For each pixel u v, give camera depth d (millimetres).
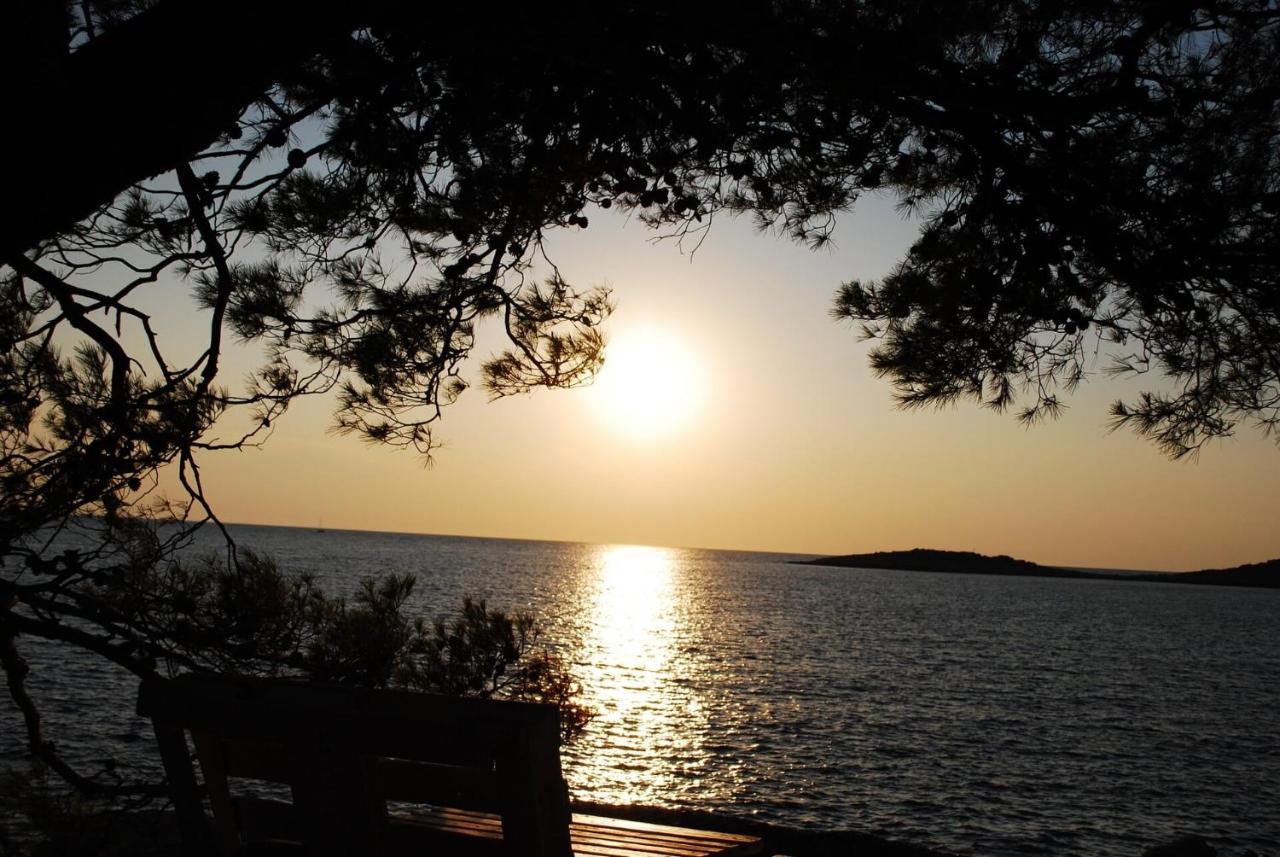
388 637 5723
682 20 4203
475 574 125688
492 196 6195
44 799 5148
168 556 5059
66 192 3473
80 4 4762
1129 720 37688
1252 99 4574
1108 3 4461
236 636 5043
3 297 5590
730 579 190625
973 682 46812
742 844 4492
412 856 3412
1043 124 4457
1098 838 20781
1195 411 5090
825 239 6230
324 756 3348
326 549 179125
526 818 3023
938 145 4996
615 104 5016
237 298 5820
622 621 72875
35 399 5387
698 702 36125
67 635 4758
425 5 4121
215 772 3779
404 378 6395
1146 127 4621
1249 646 82438
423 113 5758
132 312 4824
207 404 5156
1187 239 4426
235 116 3930
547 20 4234
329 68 5109
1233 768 29125
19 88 3271
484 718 3031
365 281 6281
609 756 25859
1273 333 4695
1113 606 147000
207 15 3418
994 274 4969
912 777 25328
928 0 4277
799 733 30656
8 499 4801
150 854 5379
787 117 5004
